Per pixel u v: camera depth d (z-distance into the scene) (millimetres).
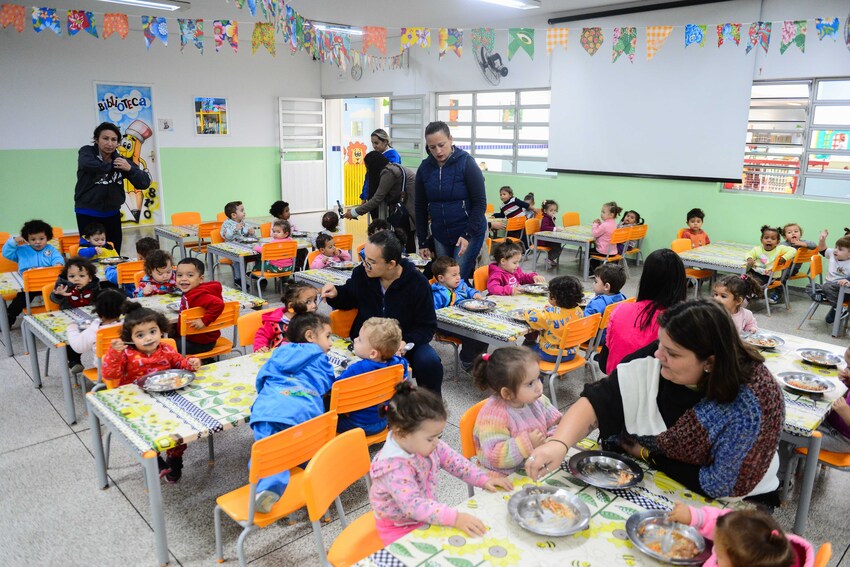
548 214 7773
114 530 2520
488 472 1870
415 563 1298
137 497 2764
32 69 9062
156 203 10617
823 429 2506
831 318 5480
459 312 3748
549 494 1522
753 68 6996
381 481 1702
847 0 6234
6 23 4375
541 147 9469
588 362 3814
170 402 2414
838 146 6703
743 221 7348
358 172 13625
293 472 2307
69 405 3432
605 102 8289
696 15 7293
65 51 9297
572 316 3477
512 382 1852
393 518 1713
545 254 8727
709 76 7316
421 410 1650
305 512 2652
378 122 13688
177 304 3756
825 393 2426
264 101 11695
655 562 1296
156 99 10305
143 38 10008
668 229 8008
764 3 6793
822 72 6547
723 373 1393
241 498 2154
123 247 9055
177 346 3637
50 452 3162
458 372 4160
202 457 3119
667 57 7617
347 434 1909
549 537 1381
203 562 2320
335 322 3398
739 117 7176
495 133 10031
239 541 2039
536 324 3490
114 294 3328
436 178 4367
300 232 7176
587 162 8648
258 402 2291
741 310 3283
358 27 9539
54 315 3676
